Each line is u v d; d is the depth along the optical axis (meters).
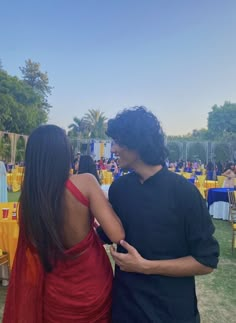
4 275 4.00
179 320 1.33
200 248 1.30
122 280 1.42
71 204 1.34
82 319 1.39
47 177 1.31
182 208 1.32
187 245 1.35
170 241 1.33
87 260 1.38
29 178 1.33
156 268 1.30
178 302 1.34
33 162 1.34
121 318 1.39
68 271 1.38
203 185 12.19
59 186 1.32
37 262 1.42
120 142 1.38
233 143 24.92
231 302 3.81
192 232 1.31
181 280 1.36
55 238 1.30
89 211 1.39
